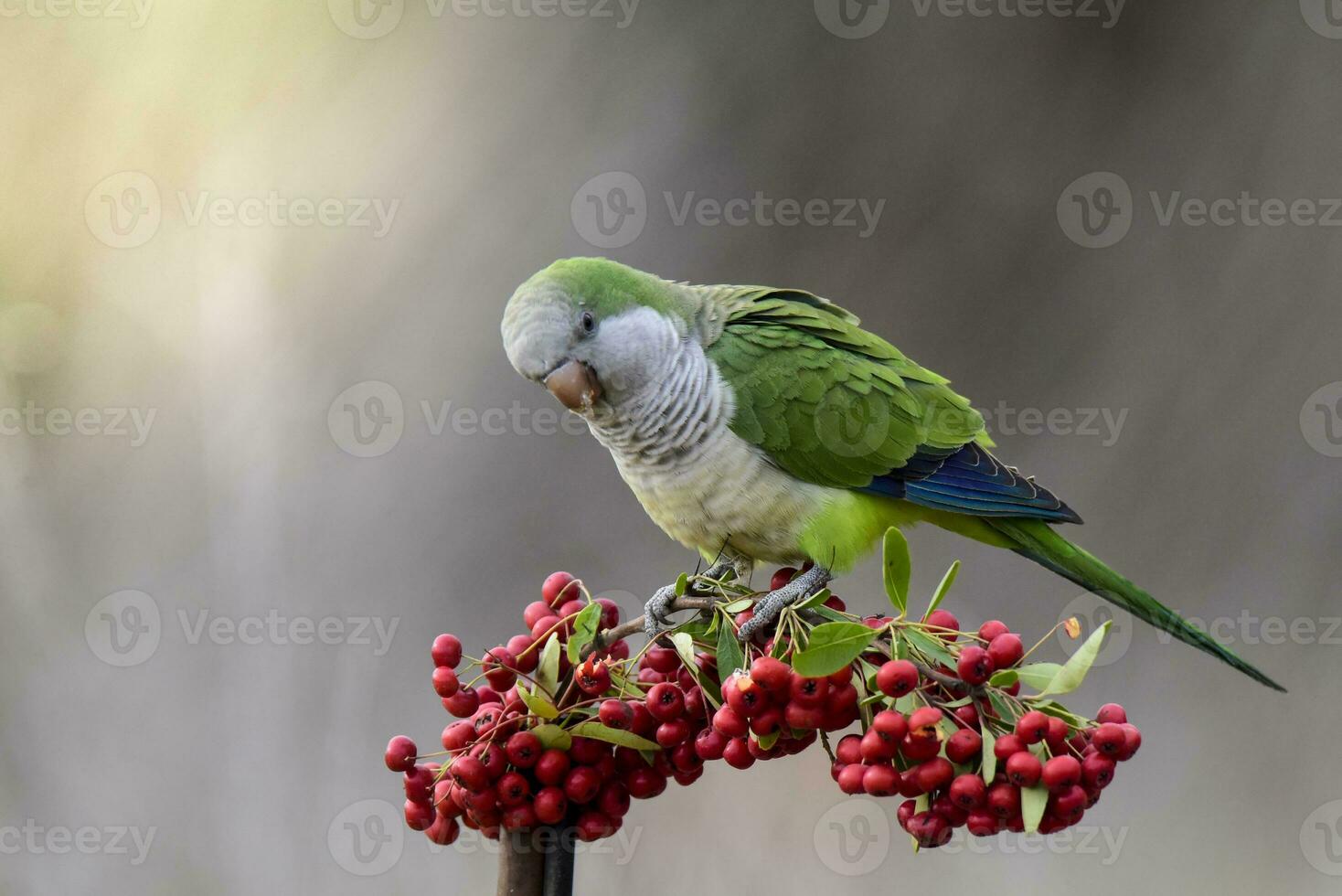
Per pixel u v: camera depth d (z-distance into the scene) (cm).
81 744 913
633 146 995
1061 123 1026
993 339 1055
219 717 924
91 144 917
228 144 924
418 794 391
